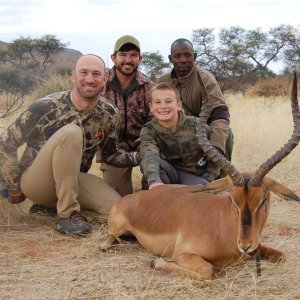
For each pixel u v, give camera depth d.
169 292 2.04
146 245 2.49
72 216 2.78
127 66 3.22
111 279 2.17
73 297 2.01
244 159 4.79
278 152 1.98
